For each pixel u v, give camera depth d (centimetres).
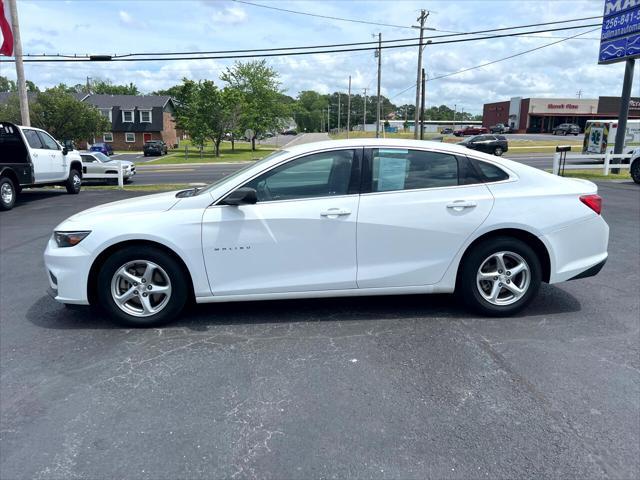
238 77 6153
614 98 8000
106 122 4972
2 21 1734
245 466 258
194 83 5312
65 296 428
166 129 6562
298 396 323
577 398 318
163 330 431
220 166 3731
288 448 272
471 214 432
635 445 271
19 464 262
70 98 4591
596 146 2875
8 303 513
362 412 305
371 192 430
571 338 407
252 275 427
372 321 444
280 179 430
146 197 478
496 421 294
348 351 386
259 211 420
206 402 318
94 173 2117
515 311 450
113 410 311
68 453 270
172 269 425
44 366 370
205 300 430
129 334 425
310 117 16125
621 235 818
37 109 4369
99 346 402
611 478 247
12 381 348
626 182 1695
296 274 429
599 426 288
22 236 877
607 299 501
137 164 4012
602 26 2011
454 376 347
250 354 384
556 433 282
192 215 421
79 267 421
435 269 437
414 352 383
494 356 375
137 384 342
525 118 8069
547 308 475
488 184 442
